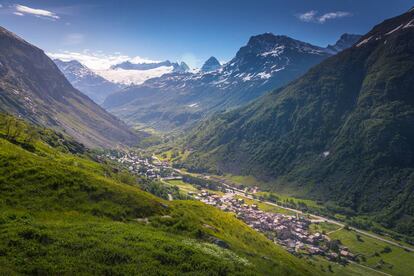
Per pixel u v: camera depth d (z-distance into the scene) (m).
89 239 45.44
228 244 73.50
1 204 52.72
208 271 47.56
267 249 121.25
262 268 68.38
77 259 39.00
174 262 47.03
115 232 52.62
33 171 65.94
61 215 56.38
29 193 59.09
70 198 63.22
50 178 65.88
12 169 64.06
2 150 71.88
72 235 45.88
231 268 51.62
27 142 122.50
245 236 121.12
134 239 51.22
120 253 43.56
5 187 57.81
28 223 47.00
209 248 60.91
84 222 55.84
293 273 75.56
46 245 40.88
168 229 68.38
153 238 54.06
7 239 39.31
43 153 120.75
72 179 69.44
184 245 54.97
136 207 71.69
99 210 63.50
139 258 44.00
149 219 70.19
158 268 42.91
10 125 128.38
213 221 116.44
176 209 88.25
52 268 35.25
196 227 73.88
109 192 71.75
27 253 37.50
